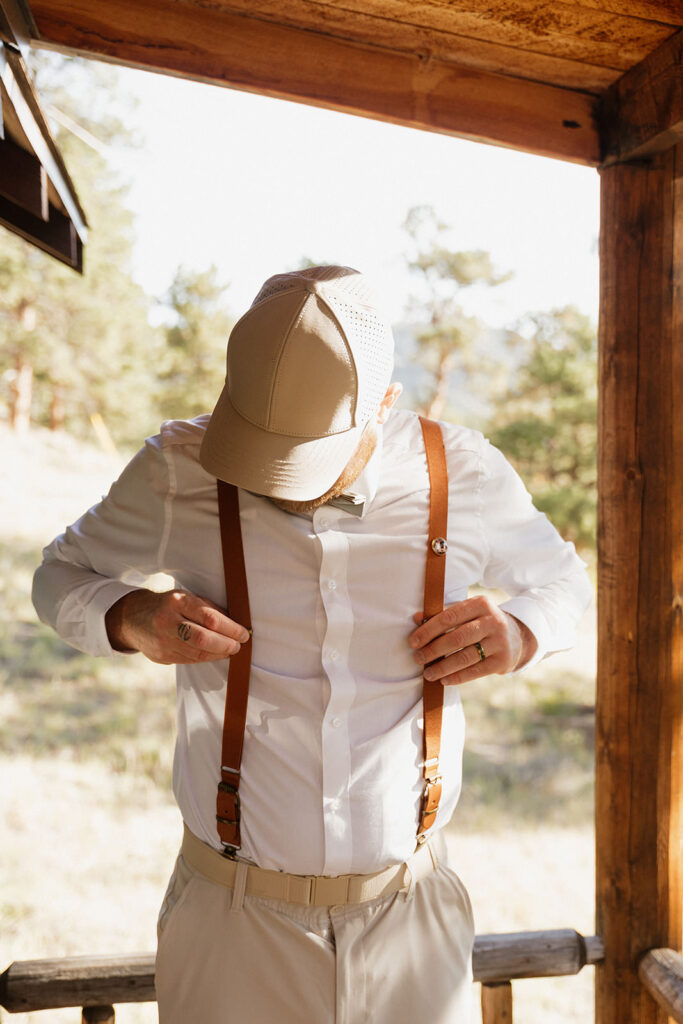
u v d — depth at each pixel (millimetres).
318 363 1241
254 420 1260
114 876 5895
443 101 1897
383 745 1368
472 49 1861
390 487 1405
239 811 1346
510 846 6754
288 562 1365
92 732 8258
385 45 1854
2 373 17703
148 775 7559
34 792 7043
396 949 1378
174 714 8766
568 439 12242
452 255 19281
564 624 1479
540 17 1727
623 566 1921
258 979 1355
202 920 1379
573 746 8781
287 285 1304
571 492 11867
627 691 1917
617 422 1930
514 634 1396
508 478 1498
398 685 1391
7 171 1963
